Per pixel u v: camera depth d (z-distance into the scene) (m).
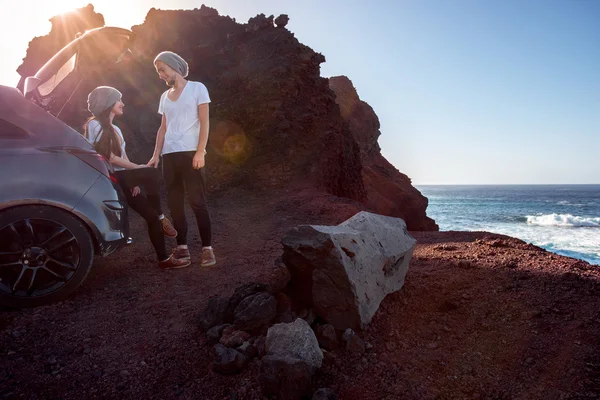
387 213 26.06
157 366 2.33
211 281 3.71
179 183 4.12
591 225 42.19
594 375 1.98
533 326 2.48
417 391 2.00
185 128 3.95
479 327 2.56
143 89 15.59
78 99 4.26
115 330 2.75
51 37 17.64
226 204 10.19
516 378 2.04
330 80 37.75
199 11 18.78
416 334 2.56
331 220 7.79
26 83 3.68
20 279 3.01
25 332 2.68
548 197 132.75
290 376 1.97
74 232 3.21
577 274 3.23
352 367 2.24
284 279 2.83
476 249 4.54
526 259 3.86
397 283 3.09
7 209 3.03
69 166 3.27
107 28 4.24
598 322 2.42
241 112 13.97
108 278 3.84
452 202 102.19
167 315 2.98
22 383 2.15
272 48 16.67
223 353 2.27
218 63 16.27
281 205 9.29
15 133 3.18
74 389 2.12
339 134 14.79
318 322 2.66
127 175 3.90
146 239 5.83
